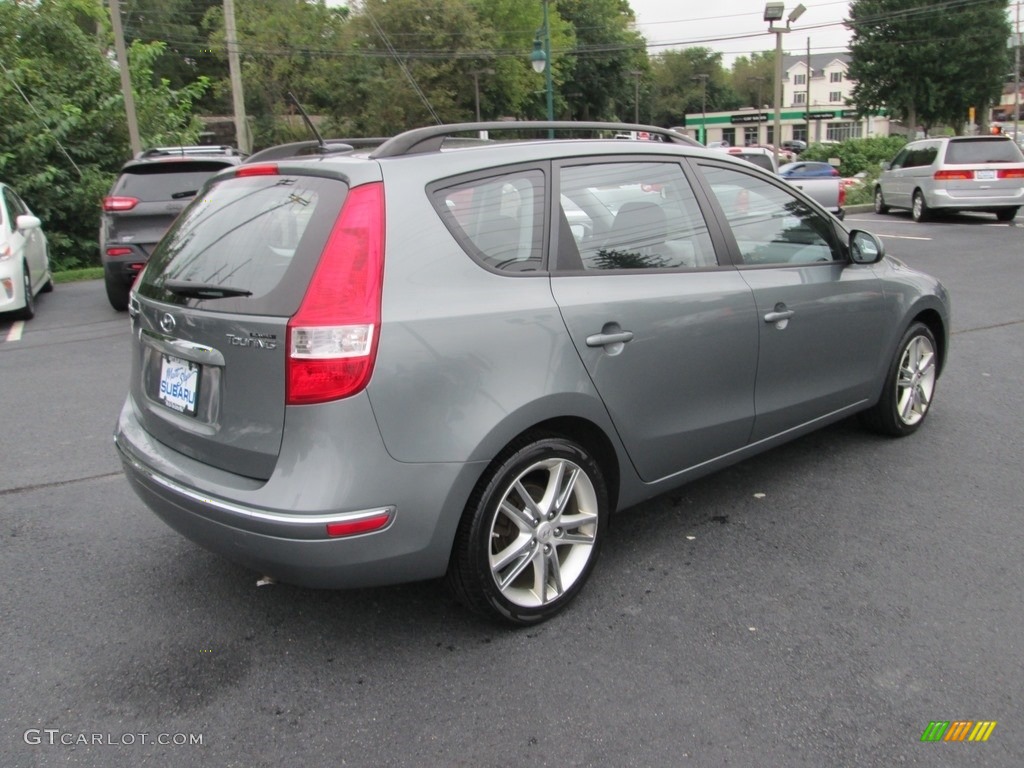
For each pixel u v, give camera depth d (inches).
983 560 139.6
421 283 107.8
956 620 122.6
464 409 108.5
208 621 128.3
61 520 164.7
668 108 4151.1
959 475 174.6
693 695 107.7
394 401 103.7
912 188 697.6
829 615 125.0
